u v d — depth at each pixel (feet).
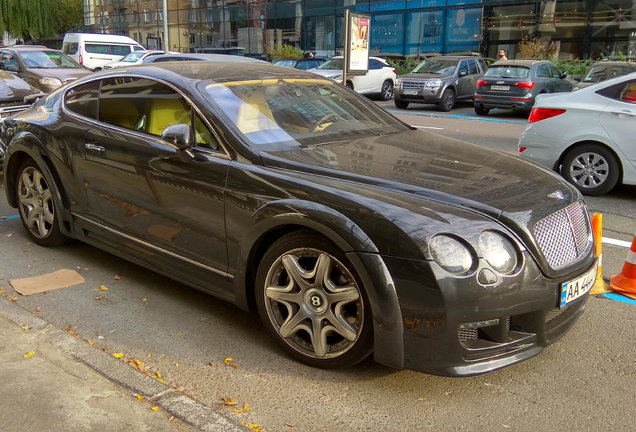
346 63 35.01
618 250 17.80
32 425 8.69
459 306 9.06
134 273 15.24
